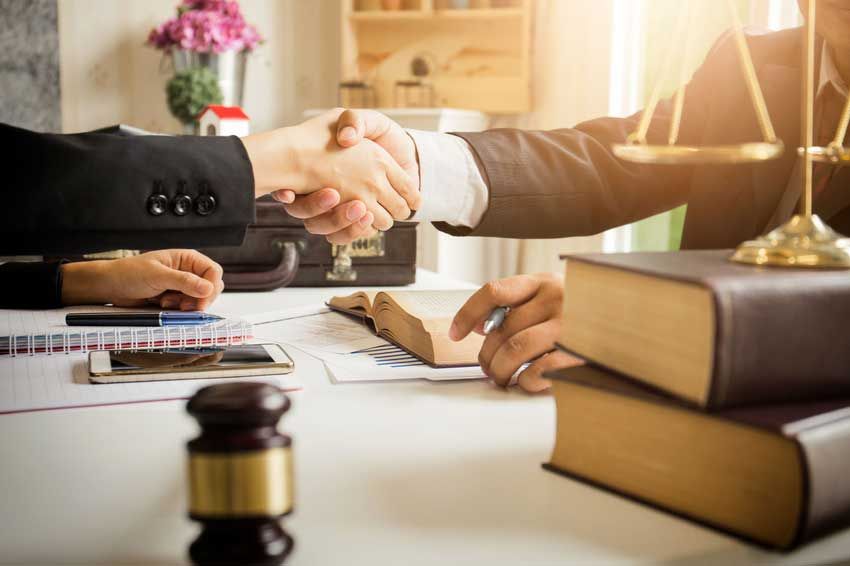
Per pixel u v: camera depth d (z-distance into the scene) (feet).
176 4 10.85
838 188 3.35
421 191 3.69
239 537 1.32
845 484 1.48
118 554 1.44
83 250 2.77
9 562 1.41
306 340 3.33
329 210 3.52
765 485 1.48
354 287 5.09
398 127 3.67
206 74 9.45
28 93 10.65
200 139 2.95
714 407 1.51
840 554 1.47
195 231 2.86
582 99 9.00
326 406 2.40
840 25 2.97
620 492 1.73
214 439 1.31
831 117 3.39
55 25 10.63
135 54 10.87
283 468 1.34
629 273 1.68
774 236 1.77
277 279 4.80
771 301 1.52
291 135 3.29
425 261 9.63
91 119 10.89
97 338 3.04
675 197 4.41
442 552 1.46
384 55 10.91
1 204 2.65
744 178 3.80
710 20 7.12
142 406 2.39
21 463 1.91
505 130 4.00
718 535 1.54
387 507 1.66
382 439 2.10
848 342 1.61
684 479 1.61
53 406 2.36
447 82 10.46
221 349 2.98
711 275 1.57
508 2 10.07
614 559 1.44
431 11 10.16
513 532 1.55
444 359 2.82
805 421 1.47
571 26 9.16
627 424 1.71
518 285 2.57
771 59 3.96
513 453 2.00
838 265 1.68
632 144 1.89
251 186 2.90
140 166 2.77
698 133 4.32
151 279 3.90
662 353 1.61
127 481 1.80
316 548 1.47
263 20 11.11
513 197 3.79
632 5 8.27
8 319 3.71
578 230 4.04
